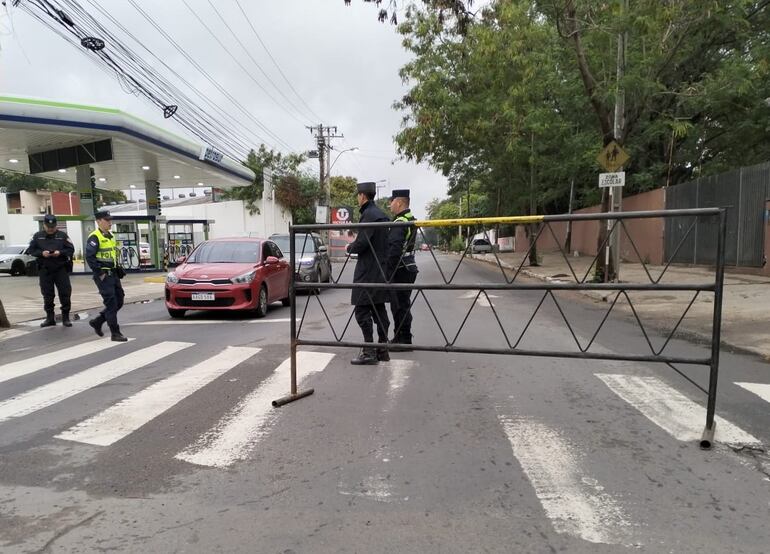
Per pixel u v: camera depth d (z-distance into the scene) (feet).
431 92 63.62
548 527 9.09
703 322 27.73
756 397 15.75
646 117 57.57
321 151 138.21
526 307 36.01
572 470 11.17
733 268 46.65
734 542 8.61
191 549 8.62
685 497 10.03
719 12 38.78
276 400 15.44
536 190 78.23
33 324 31.99
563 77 52.31
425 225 15.34
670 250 59.00
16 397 16.63
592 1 39.50
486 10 46.37
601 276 44.11
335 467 11.46
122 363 20.88
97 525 9.37
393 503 9.95
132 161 78.74
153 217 80.28
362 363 20.12
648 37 39.29
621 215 13.10
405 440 12.85
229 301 31.91
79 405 15.76
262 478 11.01
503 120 61.31
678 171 70.49
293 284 16.10
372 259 19.51
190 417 14.61
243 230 134.62
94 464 11.79
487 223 14.75
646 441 12.62
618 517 9.37
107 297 25.14
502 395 16.19
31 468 11.63
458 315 32.71
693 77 54.85
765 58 43.32
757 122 55.42
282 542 8.77
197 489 10.59
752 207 44.16
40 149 72.02
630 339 24.36
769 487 10.38
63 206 105.19
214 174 93.09
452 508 9.73
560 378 18.01
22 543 8.86
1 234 141.08
